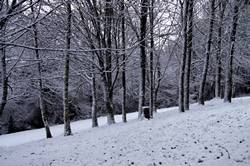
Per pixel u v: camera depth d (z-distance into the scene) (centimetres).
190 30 2156
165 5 2078
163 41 2344
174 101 4156
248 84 4131
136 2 1762
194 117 1429
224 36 2562
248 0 2195
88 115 3544
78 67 2122
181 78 1997
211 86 3797
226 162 744
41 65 1772
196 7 2427
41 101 1923
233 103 1986
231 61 2161
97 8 1748
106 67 1911
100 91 3412
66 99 1806
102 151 1095
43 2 809
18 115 2927
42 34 1230
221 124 1152
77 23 1759
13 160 1152
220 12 2411
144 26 1802
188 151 912
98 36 1816
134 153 995
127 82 3409
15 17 854
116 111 3725
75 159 1042
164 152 952
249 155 761
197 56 3247
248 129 1000
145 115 1850
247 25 2953
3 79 1189
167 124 1376
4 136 2462
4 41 746
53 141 1575
